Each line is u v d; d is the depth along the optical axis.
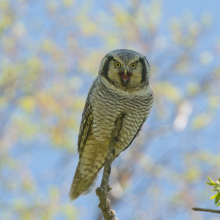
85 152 9.12
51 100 15.40
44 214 13.09
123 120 8.48
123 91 8.23
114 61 8.30
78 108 15.77
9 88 16.19
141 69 8.34
